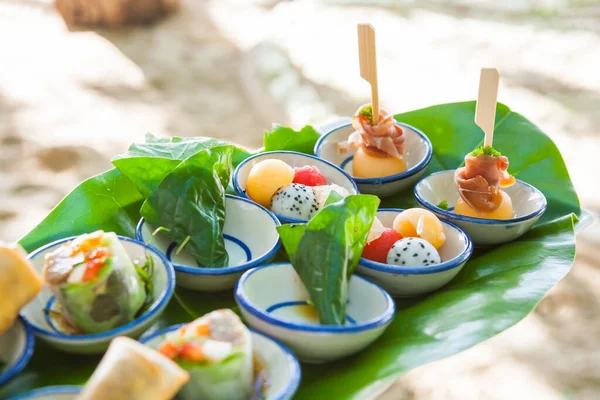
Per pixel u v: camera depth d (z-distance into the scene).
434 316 0.87
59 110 3.40
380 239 0.98
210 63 4.04
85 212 1.02
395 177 1.17
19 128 3.20
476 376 1.95
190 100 3.57
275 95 3.54
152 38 4.37
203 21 4.69
